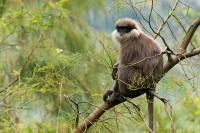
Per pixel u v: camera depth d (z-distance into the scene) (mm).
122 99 11430
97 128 11234
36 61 14406
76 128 11000
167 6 11250
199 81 11344
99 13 16391
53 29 15727
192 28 11156
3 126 11797
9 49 15180
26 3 16109
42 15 13961
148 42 12289
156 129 13055
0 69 14172
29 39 15602
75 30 15688
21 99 12039
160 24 12180
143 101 11664
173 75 10523
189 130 14859
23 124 13219
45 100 12773
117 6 10945
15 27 14469
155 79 11641
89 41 12109
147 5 11070
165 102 10211
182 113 16656
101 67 13672
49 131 11992
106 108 11305
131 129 12383
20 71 13320
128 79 11969
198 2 16438
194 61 12445
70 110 12969
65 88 12102
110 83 12109
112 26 16031
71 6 16422
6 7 15867
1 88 12812
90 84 13570
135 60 12219
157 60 11891
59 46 15594
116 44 12719
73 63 12125
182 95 10312
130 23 12664
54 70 12969
